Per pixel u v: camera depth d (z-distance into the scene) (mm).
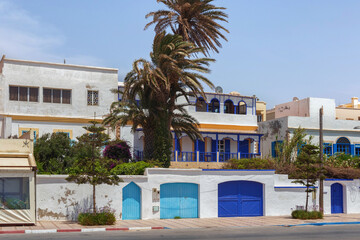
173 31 35688
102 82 32062
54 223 20766
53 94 30672
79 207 22219
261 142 41406
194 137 29859
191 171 25094
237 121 38719
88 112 31375
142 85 28547
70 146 25766
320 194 27453
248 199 26719
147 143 27719
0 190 19469
